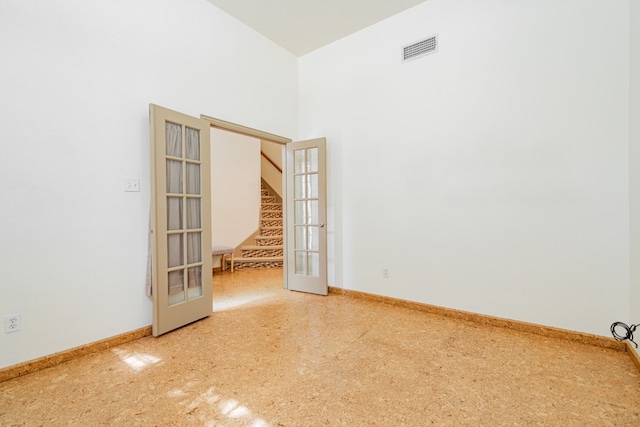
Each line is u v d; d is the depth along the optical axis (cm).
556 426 144
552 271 246
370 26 349
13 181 191
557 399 165
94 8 227
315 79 402
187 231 277
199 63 299
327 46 389
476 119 279
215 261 546
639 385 177
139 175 254
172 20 277
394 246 334
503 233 267
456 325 274
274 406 160
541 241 250
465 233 288
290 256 404
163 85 270
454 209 294
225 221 575
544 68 246
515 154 260
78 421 149
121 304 243
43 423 148
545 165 247
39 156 202
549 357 212
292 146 399
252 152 620
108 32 235
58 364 206
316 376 189
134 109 251
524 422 147
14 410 158
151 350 227
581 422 147
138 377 189
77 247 219
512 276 263
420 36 312
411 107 319
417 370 196
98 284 230
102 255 232
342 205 376
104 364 206
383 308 325
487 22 272
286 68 401
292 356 215
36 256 200
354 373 192
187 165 280
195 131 289
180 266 271
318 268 382
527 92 254
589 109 229
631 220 212
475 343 236
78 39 219
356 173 363
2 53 187
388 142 337
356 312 311
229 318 295
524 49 255
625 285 218
